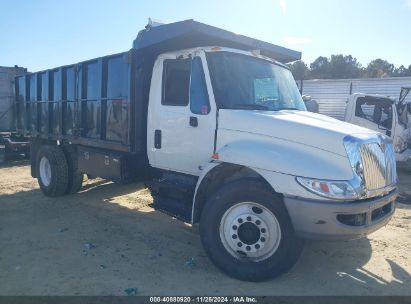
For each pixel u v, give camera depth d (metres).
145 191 9.18
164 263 5.19
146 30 5.79
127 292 4.37
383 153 4.87
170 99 5.84
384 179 4.79
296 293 4.42
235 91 5.39
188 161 5.60
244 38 5.88
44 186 8.66
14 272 4.85
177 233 6.38
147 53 6.10
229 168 5.00
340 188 4.24
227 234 4.78
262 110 5.38
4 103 15.77
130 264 5.14
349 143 4.39
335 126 4.82
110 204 8.08
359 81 18.98
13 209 7.63
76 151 8.36
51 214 7.32
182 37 5.46
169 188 5.77
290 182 4.37
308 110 6.71
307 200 4.30
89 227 6.61
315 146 4.48
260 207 4.59
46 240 5.96
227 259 4.73
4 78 15.70
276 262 4.54
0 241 5.90
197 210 5.20
